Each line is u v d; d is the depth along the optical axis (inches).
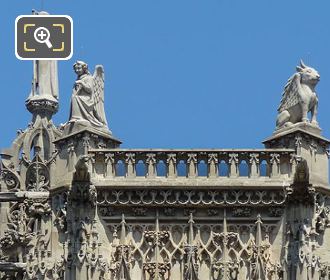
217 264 2011.6
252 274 2004.2
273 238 2025.1
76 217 1988.2
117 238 2027.6
